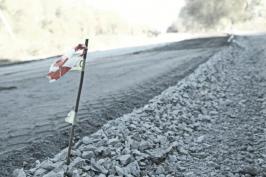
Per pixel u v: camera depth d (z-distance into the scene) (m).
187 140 9.55
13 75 20.88
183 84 14.81
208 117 11.55
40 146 8.11
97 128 9.56
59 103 12.48
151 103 11.88
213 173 7.67
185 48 30.97
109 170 6.91
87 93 14.02
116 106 11.64
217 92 14.95
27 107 12.09
